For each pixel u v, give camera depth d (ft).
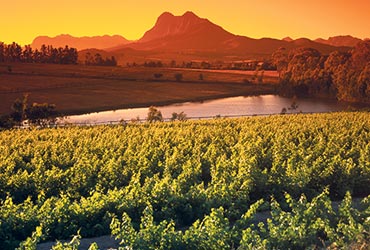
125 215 43.14
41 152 106.01
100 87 486.79
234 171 68.23
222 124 168.14
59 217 51.93
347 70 472.85
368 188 68.69
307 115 196.75
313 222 46.68
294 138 117.80
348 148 102.22
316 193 65.51
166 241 40.40
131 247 39.09
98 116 329.72
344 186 66.90
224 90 523.70
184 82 574.97
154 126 171.01
